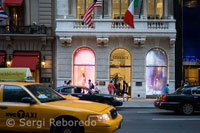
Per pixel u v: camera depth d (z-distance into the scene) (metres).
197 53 20.86
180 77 20.67
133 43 20.38
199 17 20.94
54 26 21.31
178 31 20.84
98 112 5.84
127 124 9.21
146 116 11.45
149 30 19.61
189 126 8.85
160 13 21.19
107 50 20.42
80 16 21.31
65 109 5.86
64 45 20.50
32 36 20.31
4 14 18.30
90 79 20.67
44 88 7.16
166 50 20.45
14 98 6.30
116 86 20.20
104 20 19.72
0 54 20.50
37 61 20.97
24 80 7.14
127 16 17.58
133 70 20.41
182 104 11.95
